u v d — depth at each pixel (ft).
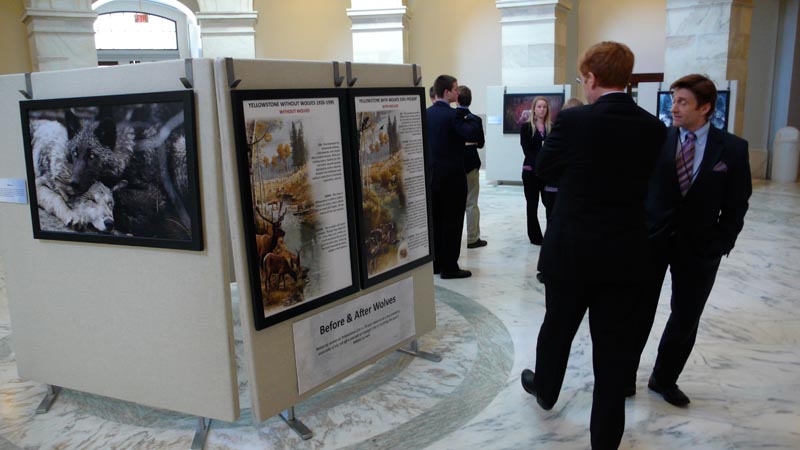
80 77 10.21
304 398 10.74
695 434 10.19
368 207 11.53
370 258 11.68
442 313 16.07
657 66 39.63
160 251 9.98
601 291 8.87
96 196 10.30
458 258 19.38
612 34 40.22
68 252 10.87
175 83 9.36
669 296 17.16
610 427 8.73
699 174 9.81
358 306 11.64
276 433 10.70
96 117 10.03
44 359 11.64
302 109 10.12
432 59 43.14
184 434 10.75
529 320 15.47
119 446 10.39
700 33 32.71
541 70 36.37
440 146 17.81
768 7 36.14
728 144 9.75
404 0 39.27
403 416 11.09
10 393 12.38
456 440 10.26
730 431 10.26
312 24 44.06
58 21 35.45
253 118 9.36
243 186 9.32
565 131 8.77
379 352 12.21
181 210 9.57
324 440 10.42
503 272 19.49
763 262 20.10
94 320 10.92
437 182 17.94
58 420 11.29
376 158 11.65
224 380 9.91
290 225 10.10
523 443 10.11
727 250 10.07
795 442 9.91
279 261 9.98
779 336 14.17
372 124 11.50
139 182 9.86
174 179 9.54
